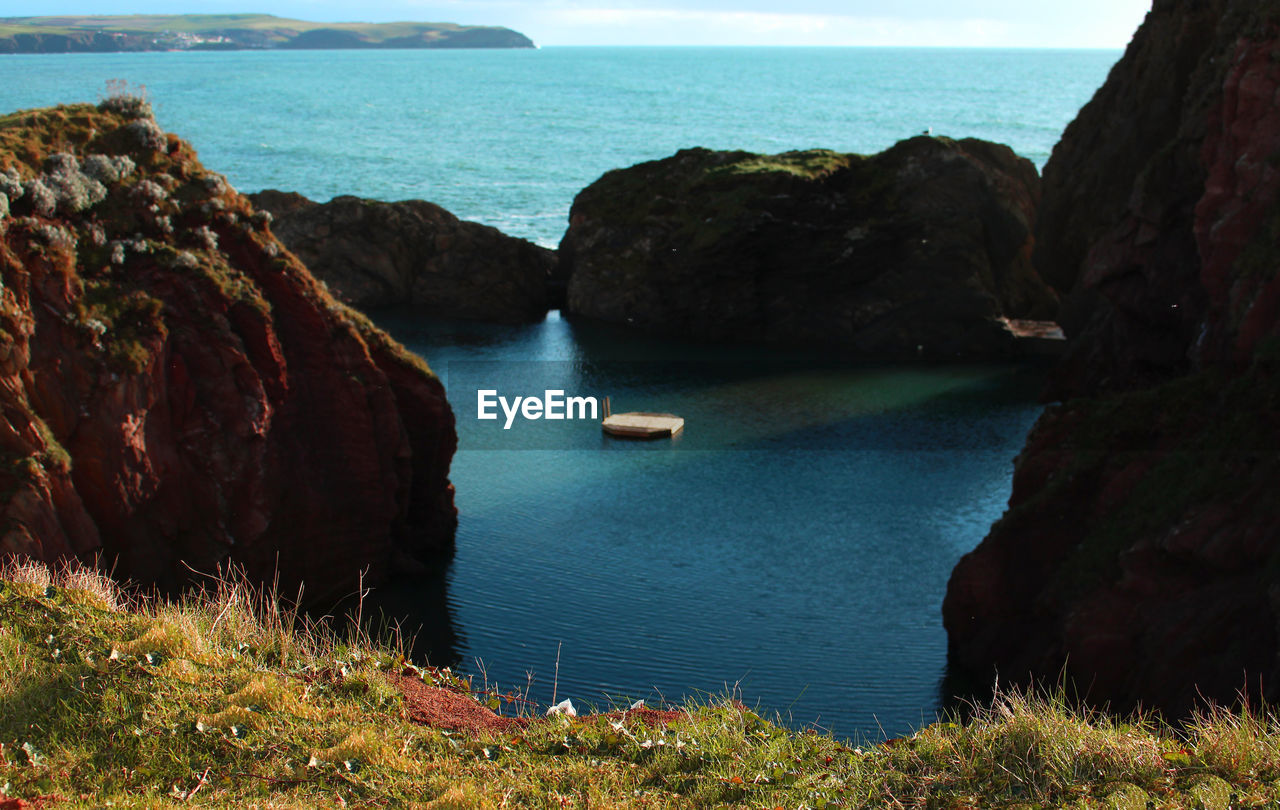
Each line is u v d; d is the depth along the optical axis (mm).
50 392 23312
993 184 67000
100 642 8789
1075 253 48750
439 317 74562
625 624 26969
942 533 34125
